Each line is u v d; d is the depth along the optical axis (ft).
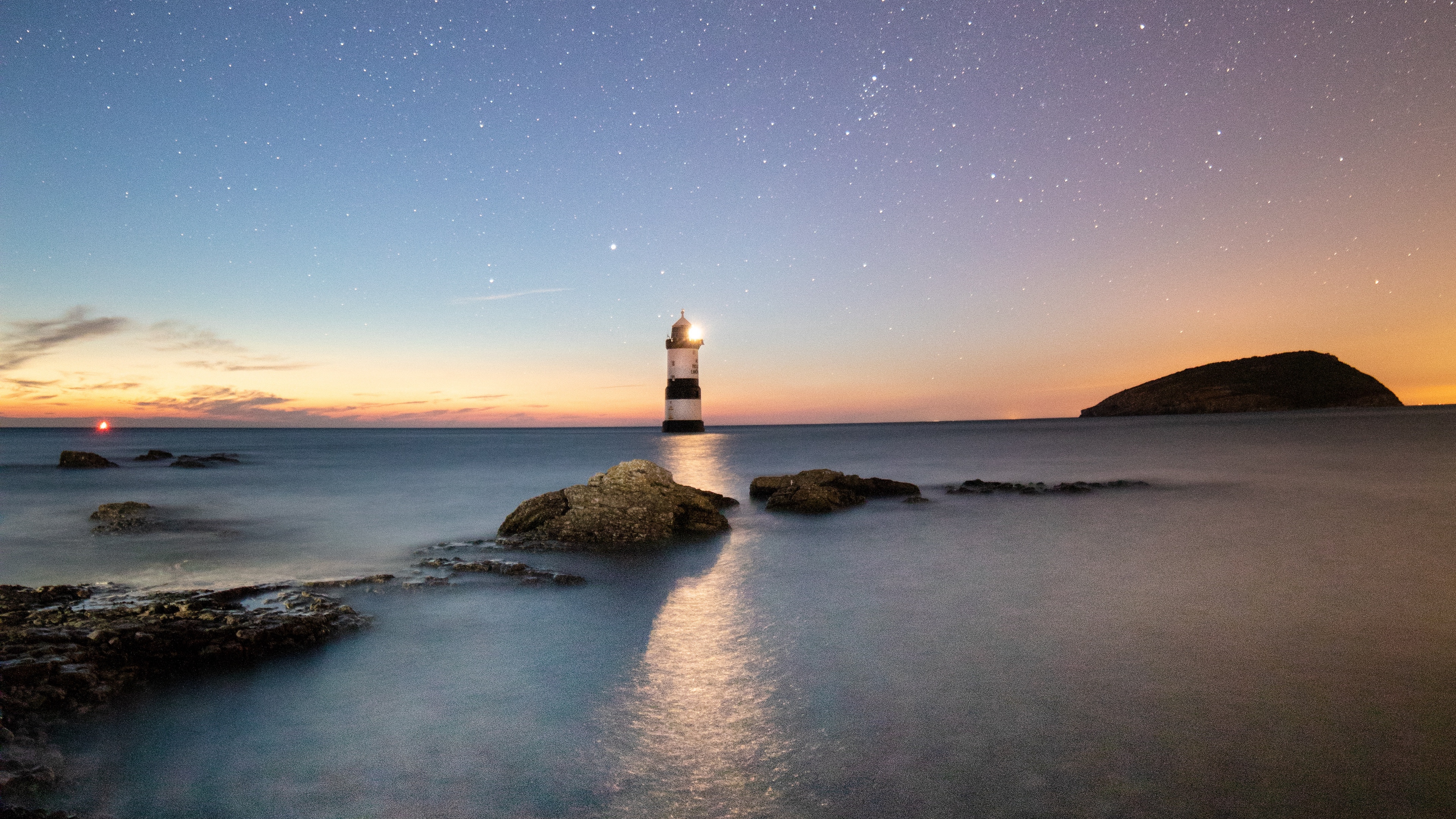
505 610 27.20
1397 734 15.79
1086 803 13.06
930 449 174.19
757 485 69.77
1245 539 42.14
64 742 15.25
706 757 14.98
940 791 13.55
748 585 31.53
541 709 17.53
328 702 17.93
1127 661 20.76
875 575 33.60
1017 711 17.20
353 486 88.69
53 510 63.77
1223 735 15.76
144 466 124.67
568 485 91.25
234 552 42.09
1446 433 185.98
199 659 20.54
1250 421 333.83
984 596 29.19
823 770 14.40
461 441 332.80
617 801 13.25
